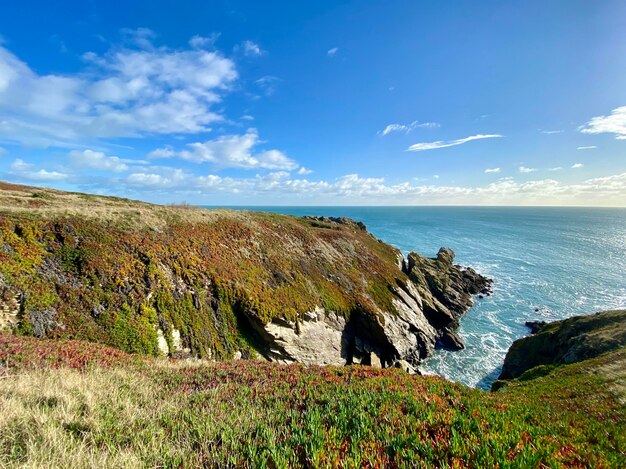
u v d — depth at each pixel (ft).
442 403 26.71
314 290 135.54
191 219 133.08
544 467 16.39
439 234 556.92
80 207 108.68
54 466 15.33
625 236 587.68
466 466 16.12
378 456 16.44
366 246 214.48
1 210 85.25
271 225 171.22
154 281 92.99
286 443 17.80
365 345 136.36
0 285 66.64
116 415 23.53
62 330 69.62
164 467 15.83
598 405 42.93
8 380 28.84
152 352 80.64
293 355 110.01
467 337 169.58
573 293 231.91
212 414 23.68
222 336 99.45
